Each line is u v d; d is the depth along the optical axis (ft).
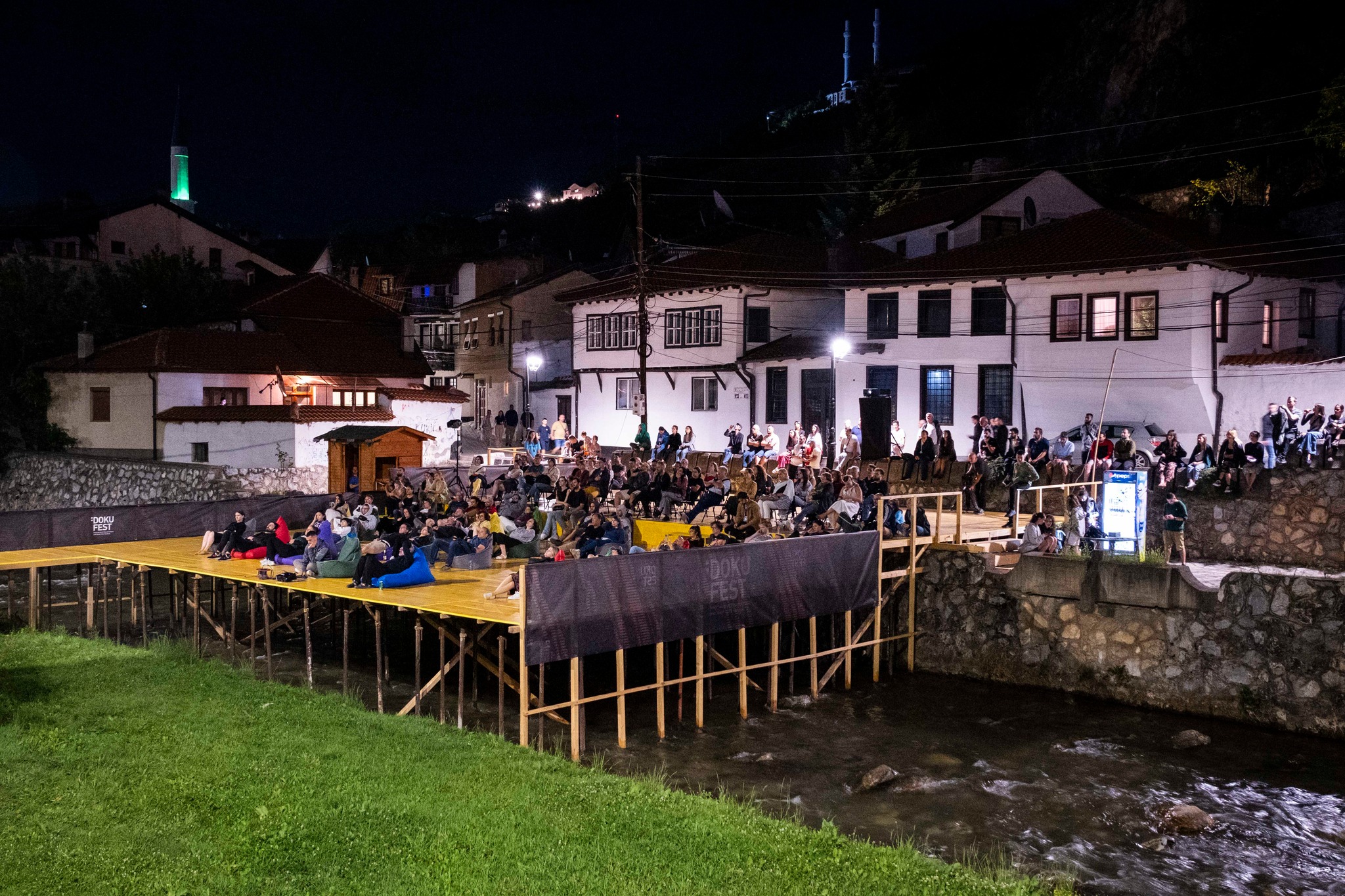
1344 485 77.66
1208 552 84.28
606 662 82.89
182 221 224.94
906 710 69.21
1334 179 144.87
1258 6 192.03
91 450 156.46
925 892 33.71
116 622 93.91
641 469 105.50
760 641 82.69
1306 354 103.81
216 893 31.32
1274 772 56.80
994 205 143.54
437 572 75.56
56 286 183.62
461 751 47.78
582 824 38.22
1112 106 220.02
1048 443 97.60
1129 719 66.23
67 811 36.94
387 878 32.68
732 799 50.21
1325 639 61.67
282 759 43.96
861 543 74.95
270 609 79.25
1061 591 72.18
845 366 129.80
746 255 155.02
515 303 194.70
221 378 157.28
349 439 130.41
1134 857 46.52
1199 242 116.37
